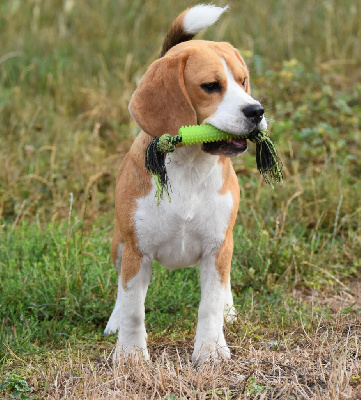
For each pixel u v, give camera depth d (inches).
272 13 645.9
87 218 384.8
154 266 329.1
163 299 308.7
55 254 333.4
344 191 392.2
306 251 348.2
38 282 310.7
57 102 523.8
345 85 533.6
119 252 279.1
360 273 345.4
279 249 345.4
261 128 235.6
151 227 248.4
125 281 253.6
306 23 624.7
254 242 351.3
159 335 279.4
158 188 235.9
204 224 250.4
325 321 283.3
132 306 252.5
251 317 290.2
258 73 538.3
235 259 336.8
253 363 244.1
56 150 452.1
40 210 393.1
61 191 415.8
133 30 627.8
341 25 612.1
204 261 257.6
